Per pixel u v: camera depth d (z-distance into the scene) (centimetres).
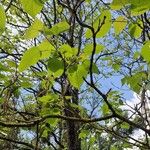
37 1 160
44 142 677
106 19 204
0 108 351
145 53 209
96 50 230
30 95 650
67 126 680
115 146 607
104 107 443
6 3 606
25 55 192
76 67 237
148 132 285
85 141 712
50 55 204
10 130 464
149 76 301
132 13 161
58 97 393
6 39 744
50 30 183
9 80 380
